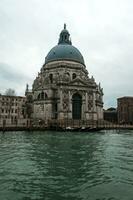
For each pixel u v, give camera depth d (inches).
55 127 3836.1
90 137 2642.7
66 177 876.0
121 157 1286.9
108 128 4180.6
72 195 692.1
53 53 5423.2
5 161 1161.4
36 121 4402.1
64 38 5851.4
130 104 7199.8
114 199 661.9
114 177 875.4
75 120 4495.6
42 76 5349.4
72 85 4749.0
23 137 2598.4
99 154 1390.3
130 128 4389.8
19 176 884.6
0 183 796.6
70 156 1316.4
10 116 5605.3
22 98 5821.9
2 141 2148.1
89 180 837.2
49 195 692.7
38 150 1558.8
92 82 4970.5
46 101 4741.6
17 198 667.4
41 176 887.1
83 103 4840.1
